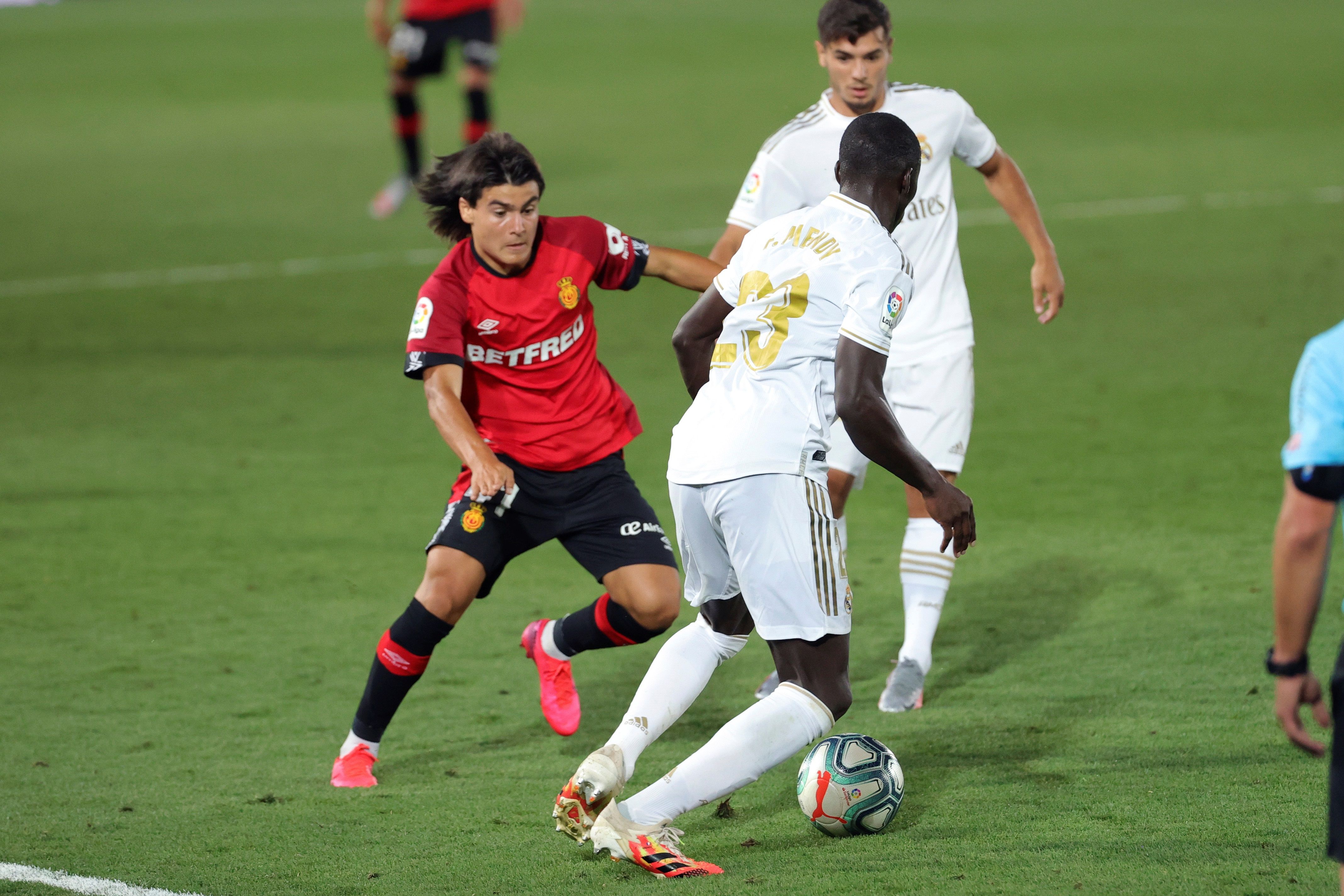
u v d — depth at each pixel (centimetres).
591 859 1159
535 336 1345
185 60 9362
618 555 1378
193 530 2238
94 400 3038
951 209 1628
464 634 1809
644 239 4344
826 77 7931
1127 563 1958
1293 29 9650
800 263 1120
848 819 1174
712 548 1154
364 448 2688
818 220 1136
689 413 1155
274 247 4572
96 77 8688
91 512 2333
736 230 1612
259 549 2147
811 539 1099
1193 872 1074
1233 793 1234
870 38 1534
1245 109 6606
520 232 1291
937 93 1617
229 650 1755
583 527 1382
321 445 2711
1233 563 1933
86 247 4600
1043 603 1825
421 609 1334
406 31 4994
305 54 9562
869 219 1123
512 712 1555
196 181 5678
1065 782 1282
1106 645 1669
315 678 1661
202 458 2636
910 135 1152
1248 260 3984
